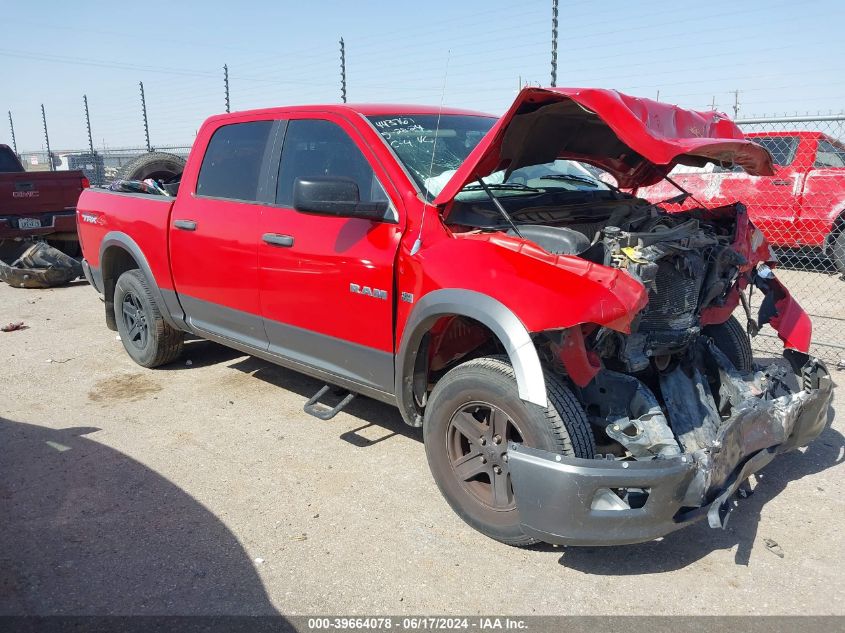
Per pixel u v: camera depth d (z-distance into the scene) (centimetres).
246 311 449
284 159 424
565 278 284
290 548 324
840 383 533
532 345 286
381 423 463
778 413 326
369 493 374
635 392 309
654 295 330
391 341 358
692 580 301
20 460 414
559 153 380
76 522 346
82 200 614
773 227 962
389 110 408
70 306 827
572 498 276
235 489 378
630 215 366
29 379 557
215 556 318
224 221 452
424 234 340
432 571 308
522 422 296
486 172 341
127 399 511
